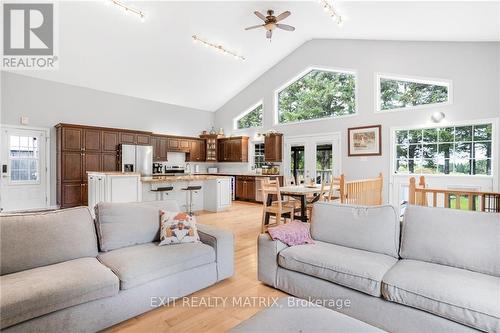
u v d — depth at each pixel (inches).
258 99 338.6
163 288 84.5
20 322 59.8
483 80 191.5
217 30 233.3
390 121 233.9
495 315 55.7
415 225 86.2
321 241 102.2
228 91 351.3
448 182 206.7
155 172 312.5
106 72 255.9
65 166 243.0
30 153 243.3
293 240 99.4
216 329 76.0
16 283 64.9
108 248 92.1
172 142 336.8
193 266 92.4
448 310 61.0
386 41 235.5
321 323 53.7
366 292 74.2
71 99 264.2
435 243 80.4
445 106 206.7
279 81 316.2
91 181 208.2
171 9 198.7
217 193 249.3
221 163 385.4
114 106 292.7
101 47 222.8
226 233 105.8
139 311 79.3
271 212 172.4
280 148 312.5
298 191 161.8
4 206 230.8
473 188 195.9
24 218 80.4
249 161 351.3
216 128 390.6
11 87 233.3
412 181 128.8
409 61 223.8
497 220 75.5
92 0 178.7
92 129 259.4
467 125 199.9
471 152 199.6
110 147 271.1
